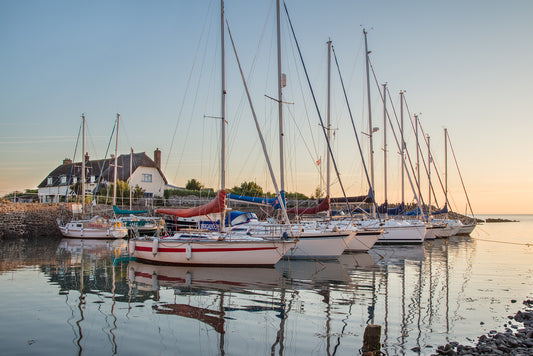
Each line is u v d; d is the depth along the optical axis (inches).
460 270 717.3
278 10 835.4
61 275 623.8
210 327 375.2
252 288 535.5
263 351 320.5
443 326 390.6
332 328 376.8
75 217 1505.9
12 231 1344.7
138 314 412.5
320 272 664.4
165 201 1828.2
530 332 364.5
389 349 329.1
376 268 719.7
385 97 1326.3
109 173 2010.3
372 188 1039.6
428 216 1519.4
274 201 813.9
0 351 313.7
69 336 348.5
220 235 712.4
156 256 711.7
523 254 992.2
